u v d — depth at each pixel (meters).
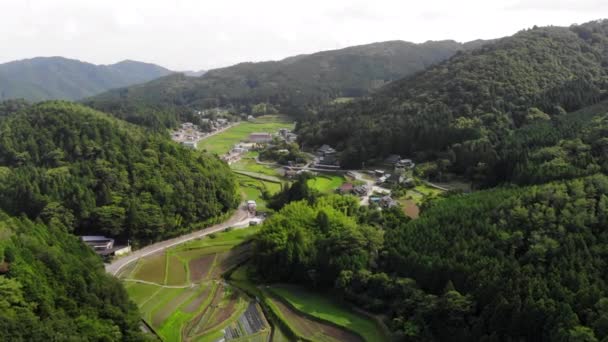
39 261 86.81
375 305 100.88
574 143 134.25
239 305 111.19
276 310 106.19
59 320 75.69
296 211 136.38
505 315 80.62
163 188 158.12
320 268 115.56
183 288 119.50
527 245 95.88
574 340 70.06
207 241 152.12
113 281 98.00
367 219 136.38
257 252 128.62
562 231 93.50
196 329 100.44
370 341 92.00
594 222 93.44
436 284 97.25
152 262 135.38
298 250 118.56
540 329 77.50
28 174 148.25
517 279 84.25
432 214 120.69
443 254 101.69
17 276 78.94
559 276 83.56
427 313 90.19
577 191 102.75
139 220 145.38
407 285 98.38
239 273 128.12
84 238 141.00
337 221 127.81
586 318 74.56
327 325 99.38
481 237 101.00
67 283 86.38
